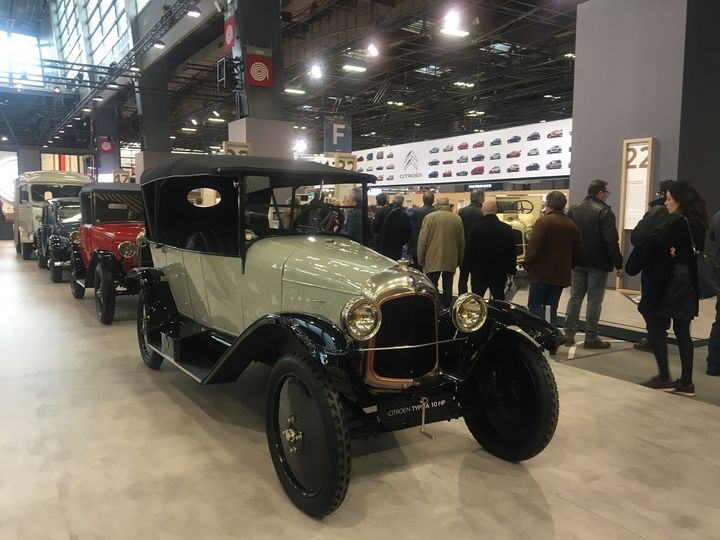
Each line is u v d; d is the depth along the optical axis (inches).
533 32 570.3
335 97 860.0
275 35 437.7
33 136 1211.9
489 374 124.8
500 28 520.7
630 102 336.5
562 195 198.2
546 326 116.2
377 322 100.8
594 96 354.6
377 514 100.0
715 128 335.9
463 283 243.0
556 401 112.1
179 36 612.1
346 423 94.2
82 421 143.5
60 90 903.7
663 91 321.1
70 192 537.0
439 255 239.1
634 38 331.3
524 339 117.6
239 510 101.3
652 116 327.3
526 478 113.7
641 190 330.3
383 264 117.3
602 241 204.1
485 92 812.0
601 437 133.3
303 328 101.0
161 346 167.8
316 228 153.5
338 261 119.4
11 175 1049.5
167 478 113.3
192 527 95.6
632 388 168.1
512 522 97.4
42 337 233.0
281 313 108.7
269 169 136.9
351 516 99.3
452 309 115.5
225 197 156.5
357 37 556.4
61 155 1121.4
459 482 112.0
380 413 102.5
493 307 123.6
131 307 302.8
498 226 210.2
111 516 98.9
